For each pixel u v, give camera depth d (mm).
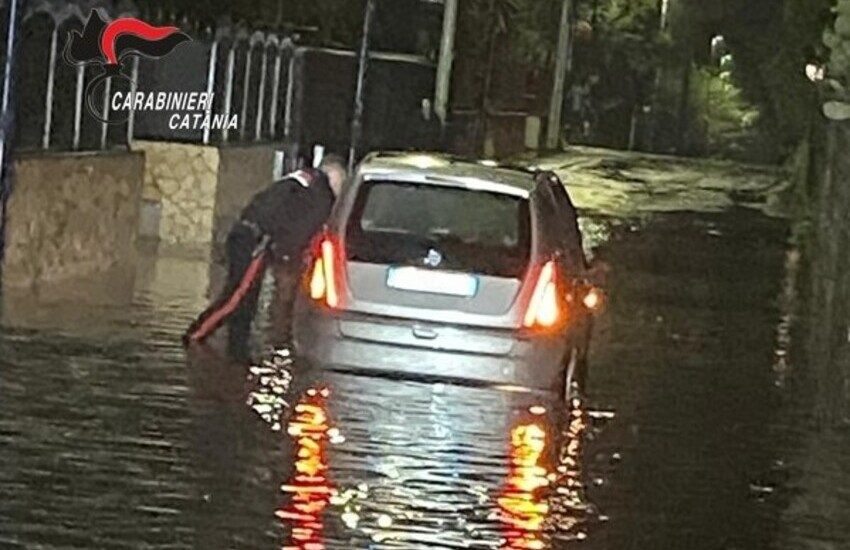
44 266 19562
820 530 11492
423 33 39844
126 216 22109
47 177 19500
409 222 14375
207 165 24609
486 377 14164
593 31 73938
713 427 14828
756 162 73688
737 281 26594
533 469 12609
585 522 11219
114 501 10797
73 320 17234
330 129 32531
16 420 12734
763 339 20406
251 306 16547
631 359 18188
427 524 10789
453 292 14180
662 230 35906
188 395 14141
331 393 14344
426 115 39500
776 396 16594
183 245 24344
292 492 11328
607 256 29281
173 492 11117
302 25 34625
